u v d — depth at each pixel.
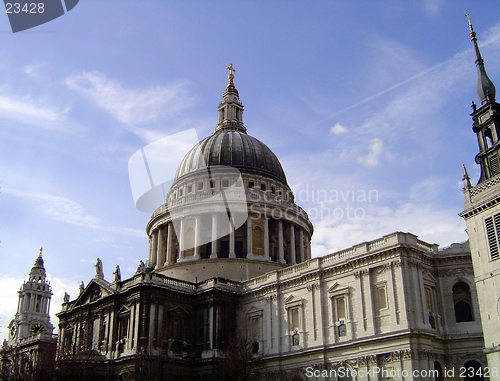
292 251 108.25
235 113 135.75
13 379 80.38
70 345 86.00
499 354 54.81
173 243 108.88
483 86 63.81
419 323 66.62
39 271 161.50
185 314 87.75
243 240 105.88
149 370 73.06
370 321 70.06
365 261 72.88
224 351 83.69
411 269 69.31
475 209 60.28
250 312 86.44
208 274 99.12
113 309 86.75
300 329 77.81
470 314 72.19
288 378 76.00
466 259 73.81
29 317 153.75
